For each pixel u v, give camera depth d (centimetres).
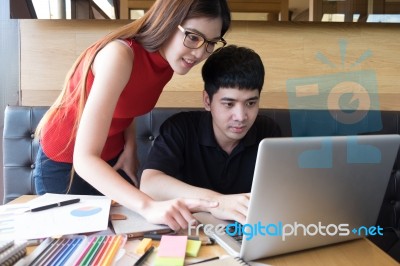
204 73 88
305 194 47
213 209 62
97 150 66
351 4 146
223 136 89
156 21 75
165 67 87
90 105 68
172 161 84
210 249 51
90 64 75
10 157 133
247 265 46
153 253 49
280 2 146
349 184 50
